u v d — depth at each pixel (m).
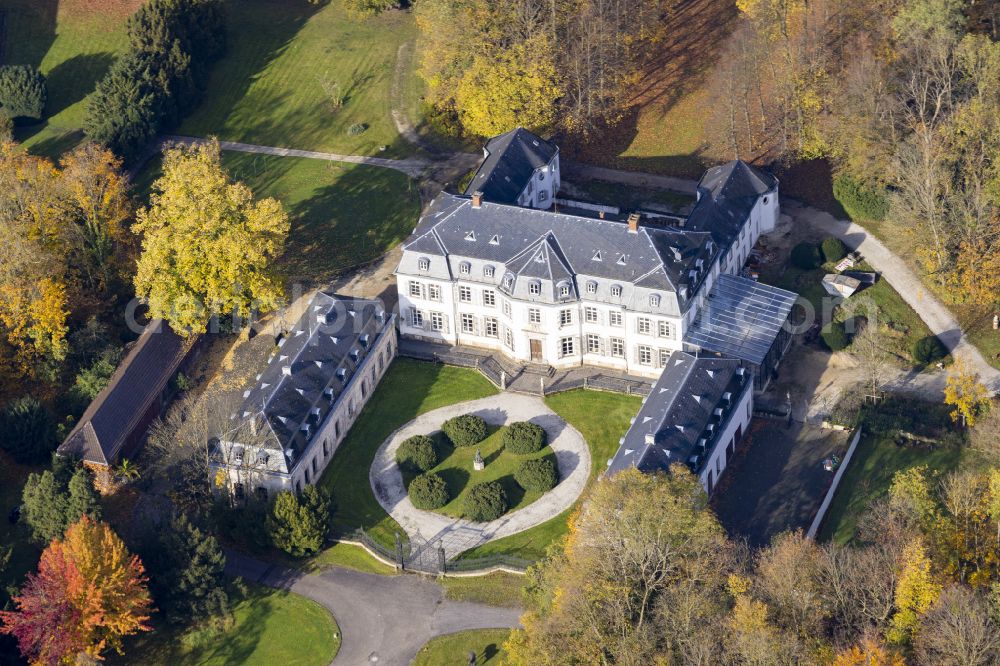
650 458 169.62
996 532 156.88
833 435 187.75
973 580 154.12
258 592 170.88
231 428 178.75
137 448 190.25
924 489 160.88
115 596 156.00
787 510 176.75
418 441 187.00
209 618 164.88
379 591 170.62
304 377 185.25
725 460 183.25
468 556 173.38
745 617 143.75
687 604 146.50
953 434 184.25
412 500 180.62
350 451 190.00
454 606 168.00
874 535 160.12
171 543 164.75
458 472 185.75
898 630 147.38
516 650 150.75
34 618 154.12
